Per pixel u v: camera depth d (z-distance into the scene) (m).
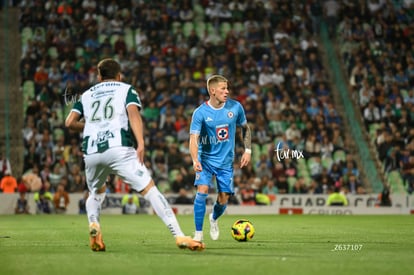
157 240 30.39
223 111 28.91
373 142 87.00
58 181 74.31
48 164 75.12
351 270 17.70
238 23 99.00
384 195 77.00
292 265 18.83
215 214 30.33
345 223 50.97
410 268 18.22
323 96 89.56
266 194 75.88
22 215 67.00
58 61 86.81
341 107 92.94
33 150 76.31
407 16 103.56
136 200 72.69
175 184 75.56
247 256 21.72
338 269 17.92
